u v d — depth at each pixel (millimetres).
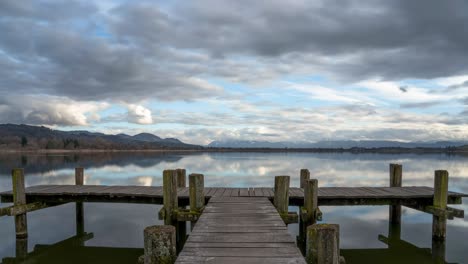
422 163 51469
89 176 29125
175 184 9617
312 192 9555
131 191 11453
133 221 13992
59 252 10391
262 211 8625
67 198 11133
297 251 5641
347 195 10602
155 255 5031
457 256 9875
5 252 10391
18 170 10672
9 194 11305
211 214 8297
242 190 12078
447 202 10922
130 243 11164
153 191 11398
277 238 6340
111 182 24578
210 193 11375
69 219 14305
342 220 14133
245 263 5094
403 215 15148
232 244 5996
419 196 10562
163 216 9320
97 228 12922
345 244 11031
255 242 6109
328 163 52000
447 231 12234
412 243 11078
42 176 28422
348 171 34719
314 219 9523
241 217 7988
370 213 15508
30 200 11219
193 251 5633
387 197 10531
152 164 47406
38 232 12391
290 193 11219
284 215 9164
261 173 32906
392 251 10367
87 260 9695
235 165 46094
